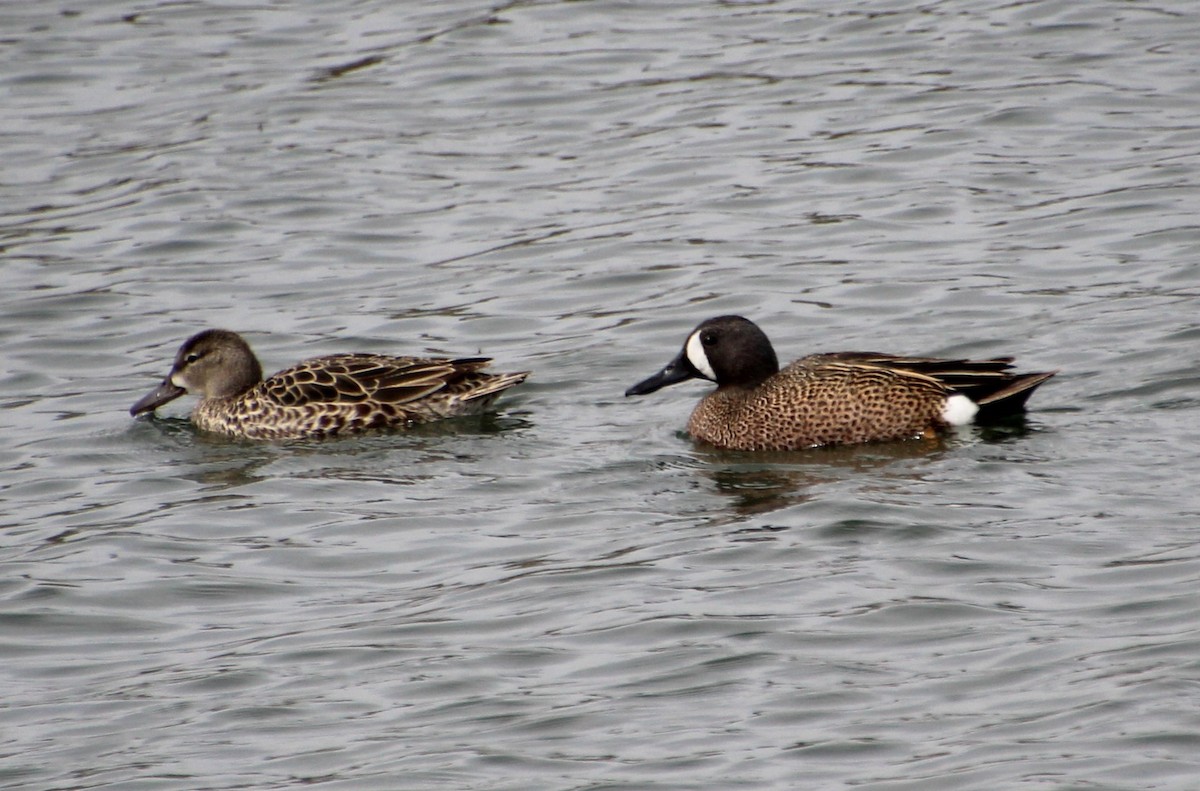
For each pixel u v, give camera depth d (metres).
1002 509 13.59
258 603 12.86
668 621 11.97
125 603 12.93
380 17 29.56
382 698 11.17
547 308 19.66
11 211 23.11
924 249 20.36
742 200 22.16
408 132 25.05
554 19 29.00
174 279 21.00
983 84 25.00
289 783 10.16
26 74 27.52
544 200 22.66
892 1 28.64
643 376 17.81
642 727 10.59
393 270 20.97
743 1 29.31
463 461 15.77
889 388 15.70
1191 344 17.03
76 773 10.46
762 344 16.33
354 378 17.03
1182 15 26.70
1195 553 12.43
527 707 10.92
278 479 15.52
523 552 13.48
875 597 12.13
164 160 24.39
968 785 9.66
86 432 17.11
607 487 14.88
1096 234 20.27
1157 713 10.22
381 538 13.94
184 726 10.97
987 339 17.80
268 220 22.50
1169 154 22.27
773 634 11.68
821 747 10.21
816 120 24.42
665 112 25.12
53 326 19.84
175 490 15.41
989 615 11.73
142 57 28.16
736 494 14.53
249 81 27.05
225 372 17.48
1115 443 14.92
